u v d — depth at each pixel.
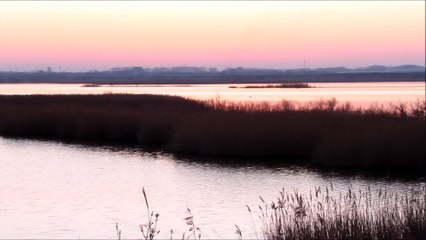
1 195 23.92
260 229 17.72
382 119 36.06
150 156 35.09
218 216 20.05
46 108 48.22
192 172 29.59
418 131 30.83
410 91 123.69
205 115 41.12
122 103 53.19
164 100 55.28
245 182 26.83
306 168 30.30
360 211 14.71
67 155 35.62
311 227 12.97
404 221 12.53
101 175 28.94
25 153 36.44
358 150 30.14
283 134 34.06
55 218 19.89
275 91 126.19
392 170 29.27
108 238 17.33
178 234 17.66
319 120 36.88
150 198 23.38
